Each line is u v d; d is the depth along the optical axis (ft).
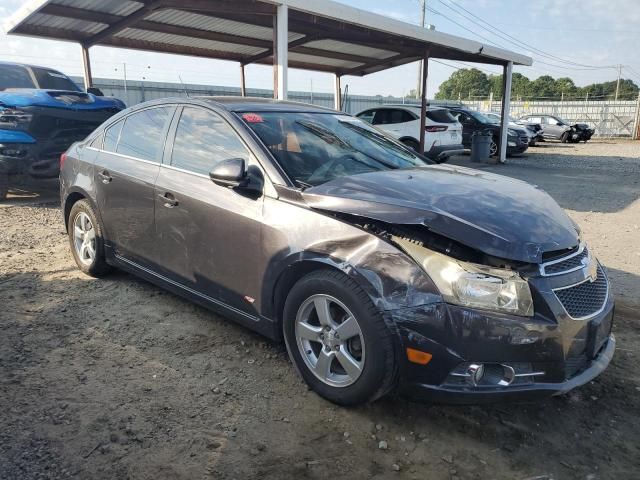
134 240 13.75
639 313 14.73
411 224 8.90
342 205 9.59
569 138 98.12
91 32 38.73
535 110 138.72
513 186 11.31
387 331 8.67
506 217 9.24
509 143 63.62
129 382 10.36
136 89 71.87
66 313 13.43
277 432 9.00
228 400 9.87
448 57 52.70
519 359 8.27
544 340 8.27
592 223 26.48
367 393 9.07
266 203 10.52
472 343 8.24
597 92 331.98
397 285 8.62
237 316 11.44
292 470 8.13
